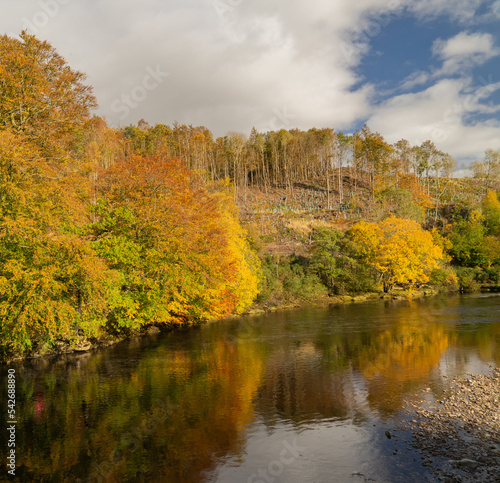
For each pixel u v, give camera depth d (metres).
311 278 62.69
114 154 53.78
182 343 28.97
